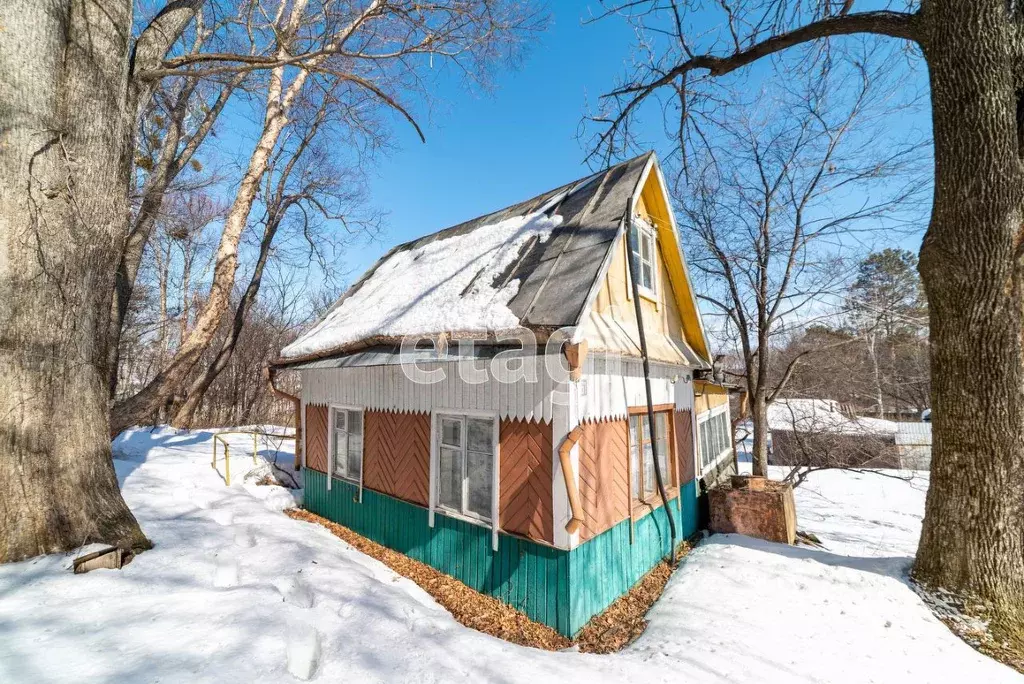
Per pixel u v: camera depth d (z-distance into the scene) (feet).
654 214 22.03
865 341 33.09
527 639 13.16
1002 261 13.20
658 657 11.19
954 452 13.94
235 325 49.55
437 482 17.83
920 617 13.34
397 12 21.43
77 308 13.76
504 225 23.02
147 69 16.60
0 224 12.34
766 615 13.41
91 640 8.96
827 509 36.83
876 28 15.42
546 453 14.05
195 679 7.86
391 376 20.43
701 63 19.11
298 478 31.63
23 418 12.44
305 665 9.18
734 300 34.12
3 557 11.72
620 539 16.26
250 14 23.70
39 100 13.00
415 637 10.81
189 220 54.95
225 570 13.98
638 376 18.54
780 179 32.48
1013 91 13.42
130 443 37.27
